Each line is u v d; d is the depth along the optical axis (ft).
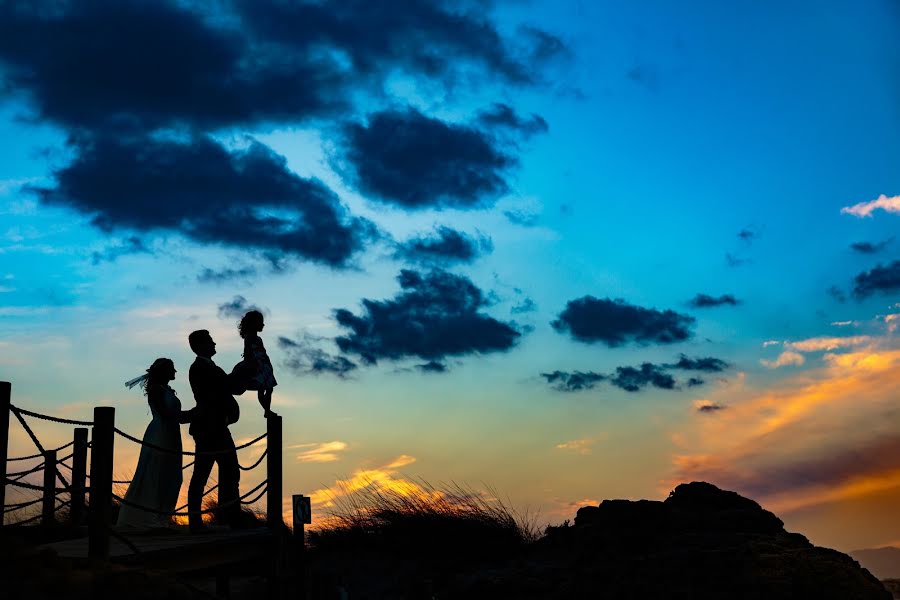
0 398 31.35
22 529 35.58
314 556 55.16
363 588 49.55
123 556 27.12
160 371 37.78
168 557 28.99
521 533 55.16
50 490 26.61
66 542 32.07
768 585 38.11
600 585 41.27
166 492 36.78
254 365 38.70
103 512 26.81
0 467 31.07
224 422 37.63
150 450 36.65
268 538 36.32
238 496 37.63
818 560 39.68
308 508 38.99
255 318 39.73
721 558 40.01
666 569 40.37
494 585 44.01
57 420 27.43
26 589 21.02
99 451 27.17
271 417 37.93
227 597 38.88
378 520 57.11
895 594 44.09
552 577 43.91
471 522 55.26
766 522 45.34
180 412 37.42
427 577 50.06
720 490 48.93
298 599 38.22
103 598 22.27
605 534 46.37
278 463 37.55
